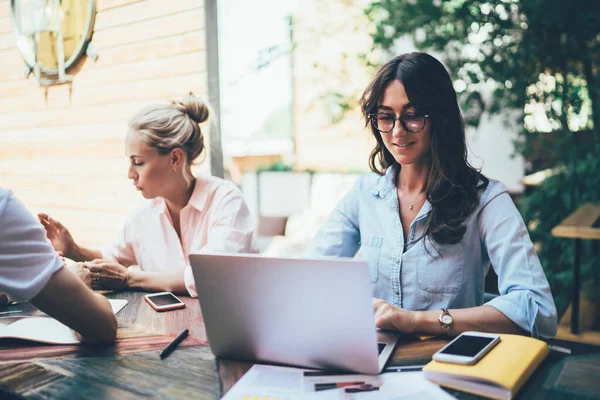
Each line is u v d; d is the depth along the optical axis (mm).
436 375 1050
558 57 3352
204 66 3104
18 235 1165
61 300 1216
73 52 3561
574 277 3254
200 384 1079
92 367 1177
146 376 1123
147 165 1897
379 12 4078
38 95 3836
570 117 3535
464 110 3648
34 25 3609
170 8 3189
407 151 1531
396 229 1662
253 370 1136
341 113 5324
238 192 2076
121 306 1646
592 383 1049
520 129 3828
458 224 1536
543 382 1058
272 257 1074
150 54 3289
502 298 1361
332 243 1806
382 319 1306
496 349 1125
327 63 4992
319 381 1070
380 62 4449
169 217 2119
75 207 3764
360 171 7469
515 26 3400
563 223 3240
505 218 1504
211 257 1116
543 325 1337
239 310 1142
